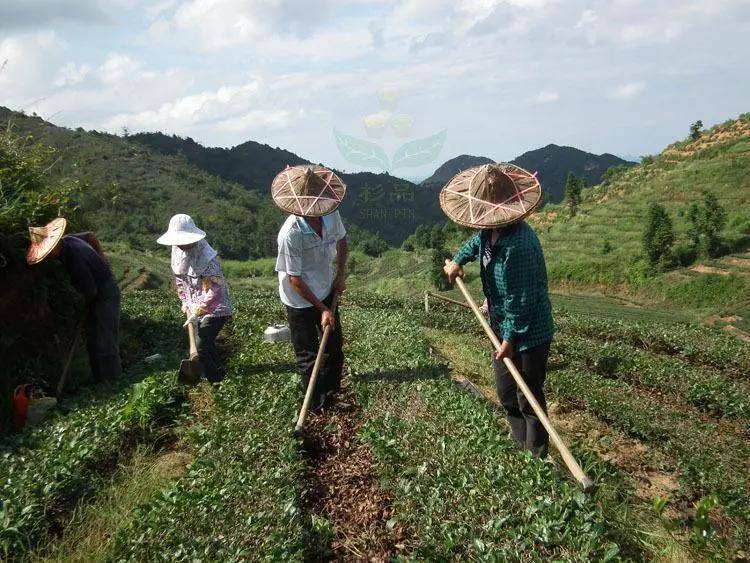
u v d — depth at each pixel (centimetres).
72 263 841
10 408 794
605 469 597
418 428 621
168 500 496
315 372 659
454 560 428
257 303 1476
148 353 1084
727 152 7425
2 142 1005
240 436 611
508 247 536
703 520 490
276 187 674
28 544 479
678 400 972
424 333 1190
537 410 502
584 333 1454
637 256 4584
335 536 502
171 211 11994
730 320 2555
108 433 661
